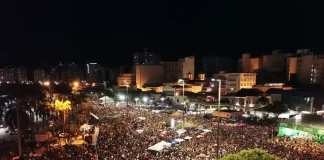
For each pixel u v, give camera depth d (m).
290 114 79.88
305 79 142.62
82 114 77.06
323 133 50.78
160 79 191.38
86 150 42.50
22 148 48.50
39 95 63.97
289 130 58.50
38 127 63.69
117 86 181.50
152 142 48.44
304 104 106.06
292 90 115.06
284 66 177.00
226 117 77.88
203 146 44.94
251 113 89.00
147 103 129.75
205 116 83.25
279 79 166.12
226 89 145.50
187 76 196.50
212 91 149.00
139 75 183.25
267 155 14.44
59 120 70.12
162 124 66.06
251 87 144.50
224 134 55.00
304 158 39.12
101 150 42.44
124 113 85.69
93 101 129.25
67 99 69.31
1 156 43.50
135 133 56.03
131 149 43.19
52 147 47.53
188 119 74.38
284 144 48.03
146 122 68.56
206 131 57.72
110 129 60.44
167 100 134.62
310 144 48.34
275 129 62.28
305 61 142.62
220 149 42.34
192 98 117.62
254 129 62.41
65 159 38.50
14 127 58.91
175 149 43.91
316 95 105.56
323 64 135.50
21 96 58.78
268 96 118.31
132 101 139.12
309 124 55.47
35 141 53.09
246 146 45.06
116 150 42.31
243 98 116.00
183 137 52.38
